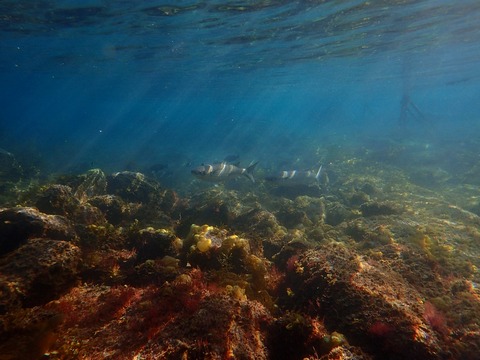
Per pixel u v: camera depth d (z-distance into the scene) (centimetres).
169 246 625
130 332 374
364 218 1019
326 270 516
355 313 440
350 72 3722
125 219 923
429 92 10375
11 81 5172
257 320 394
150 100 8606
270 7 1462
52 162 2870
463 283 584
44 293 447
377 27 1850
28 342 346
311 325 399
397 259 671
